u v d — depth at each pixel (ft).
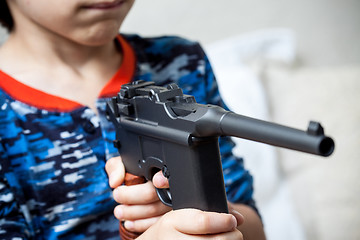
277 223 4.43
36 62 2.55
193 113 1.68
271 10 6.15
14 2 2.51
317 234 4.59
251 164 4.66
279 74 5.75
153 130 1.82
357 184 4.86
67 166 2.43
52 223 2.43
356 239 4.52
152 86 1.94
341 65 6.57
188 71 2.85
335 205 4.75
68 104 2.46
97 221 2.49
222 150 2.75
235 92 5.06
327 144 1.34
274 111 5.43
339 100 5.50
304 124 5.33
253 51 5.86
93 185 2.46
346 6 6.53
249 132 1.51
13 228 2.31
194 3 5.70
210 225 1.73
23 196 2.38
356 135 5.22
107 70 2.68
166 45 2.90
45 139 2.41
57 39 2.52
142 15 5.50
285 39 5.96
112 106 2.06
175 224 1.79
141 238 1.95
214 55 5.61
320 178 4.95
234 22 5.94
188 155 1.72
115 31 2.36
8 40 2.67
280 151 5.17
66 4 2.21
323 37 6.49
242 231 2.38
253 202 2.77
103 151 2.48
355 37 6.57
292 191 4.88
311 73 5.86
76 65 2.61
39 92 2.46
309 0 6.36
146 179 2.07
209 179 1.75
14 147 2.37
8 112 2.38
